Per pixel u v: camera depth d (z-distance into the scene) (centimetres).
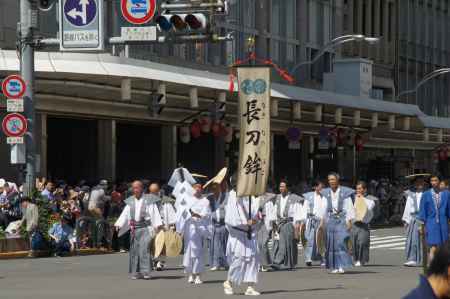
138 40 2997
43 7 3180
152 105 4375
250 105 2167
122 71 3997
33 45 3288
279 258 2911
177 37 2944
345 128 6544
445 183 2652
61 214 3503
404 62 9400
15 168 4197
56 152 4803
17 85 3259
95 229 3653
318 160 7312
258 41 6719
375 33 8750
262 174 2130
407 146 8100
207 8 2917
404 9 9419
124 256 3462
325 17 7794
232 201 2108
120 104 4659
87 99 4394
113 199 3878
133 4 2995
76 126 4906
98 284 2347
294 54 7294
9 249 3319
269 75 2162
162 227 2500
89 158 4944
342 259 2747
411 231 3031
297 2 7362
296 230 2908
